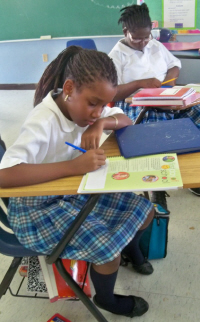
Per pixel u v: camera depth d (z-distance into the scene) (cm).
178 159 95
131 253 149
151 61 231
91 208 90
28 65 473
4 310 144
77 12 415
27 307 145
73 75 103
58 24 430
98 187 85
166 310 138
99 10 407
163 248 158
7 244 110
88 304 114
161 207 157
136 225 116
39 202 113
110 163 98
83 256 105
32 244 107
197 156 96
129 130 118
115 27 413
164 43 312
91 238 105
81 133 123
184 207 201
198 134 106
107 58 103
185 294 144
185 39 363
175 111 192
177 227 184
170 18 360
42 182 93
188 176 85
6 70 484
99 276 113
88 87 99
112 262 110
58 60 122
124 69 221
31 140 101
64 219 107
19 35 452
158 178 85
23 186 92
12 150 98
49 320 134
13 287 155
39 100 132
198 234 178
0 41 461
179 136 107
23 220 110
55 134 111
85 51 105
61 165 95
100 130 113
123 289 149
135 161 96
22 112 391
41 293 146
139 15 202
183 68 385
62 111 112
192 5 348
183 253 166
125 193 129
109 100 103
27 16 434
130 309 132
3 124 357
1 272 165
